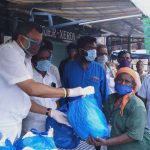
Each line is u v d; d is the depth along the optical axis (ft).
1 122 9.04
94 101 9.34
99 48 19.43
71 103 9.14
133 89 9.66
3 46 8.98
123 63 18.83
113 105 9.87
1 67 8.82
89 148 17.15
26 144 6.49
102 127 8.85
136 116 9.11
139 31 31.45
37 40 9.20
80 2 14.42
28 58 9.65
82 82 14.05
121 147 9.40
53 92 8.77
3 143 6.37
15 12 17.53
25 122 11.62
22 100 9.29
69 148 9.46
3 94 9.04
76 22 22.00
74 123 8.87
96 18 20.98
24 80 8.68
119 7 15.88
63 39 28.14
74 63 14.35
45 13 18.62
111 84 19.01
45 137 6.76
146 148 9.38
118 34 33.65
